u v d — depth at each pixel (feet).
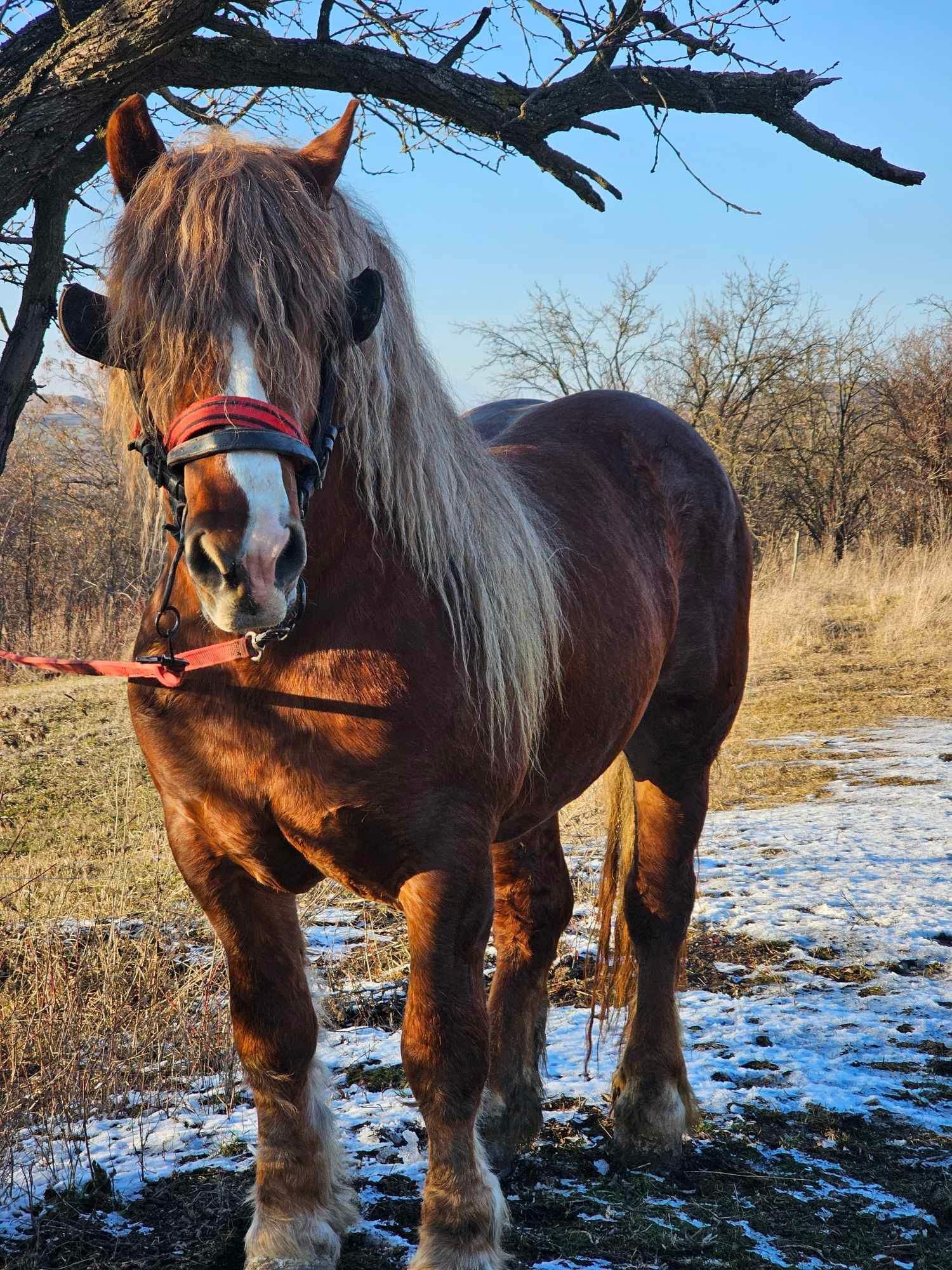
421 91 9.53
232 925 6.75
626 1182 8.36
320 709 6.08
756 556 76.84
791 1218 7.73
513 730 6.74
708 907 14.98
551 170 9.79
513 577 6.94
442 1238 6.40
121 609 49.85
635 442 10.23
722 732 10.29
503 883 9.07
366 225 6.69
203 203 5.51
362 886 6.55
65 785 25.93
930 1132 9.07
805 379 79.05
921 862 17.10
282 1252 6.72
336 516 6.20
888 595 50.39
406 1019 6.42
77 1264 6.89
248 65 9.37
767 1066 10.28
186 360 5.42
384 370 6.44
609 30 9.29
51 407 28.68
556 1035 11.18
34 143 8.62
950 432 75.87
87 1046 9.96
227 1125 8.99
